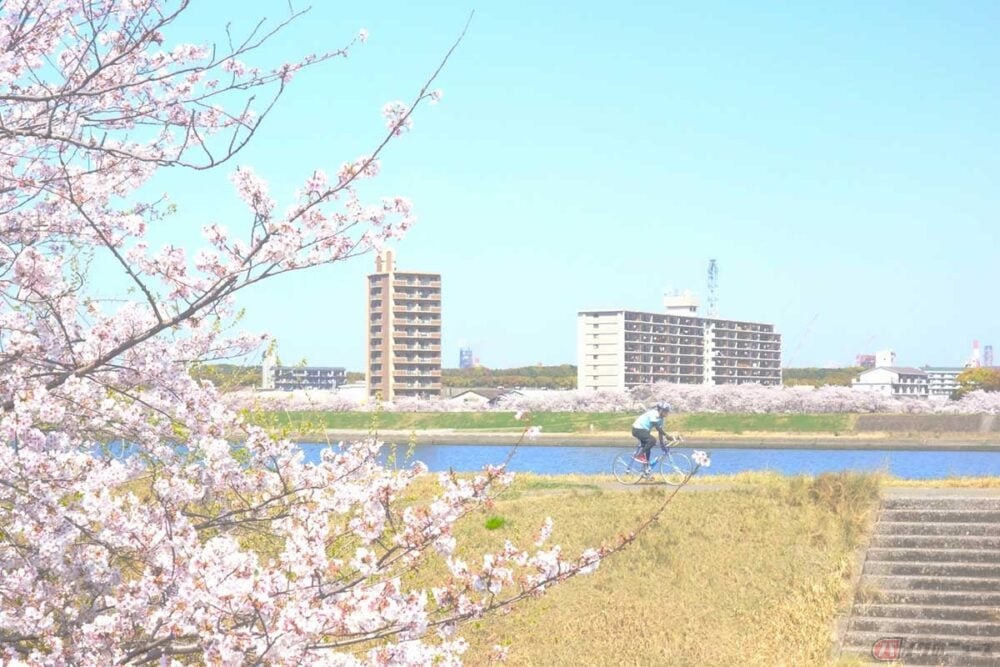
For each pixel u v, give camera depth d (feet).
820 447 281.74
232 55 22.53
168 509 22.04
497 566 22.95
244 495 24.77
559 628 50.75
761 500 67.31
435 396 513.86
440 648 22.85
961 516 62.03
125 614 19.85
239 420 24.62
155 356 23.26
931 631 50.88
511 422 360.48
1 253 24.25
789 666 45.93
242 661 18.85
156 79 24.61
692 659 46.83
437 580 53.06
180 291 22.84
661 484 77.56
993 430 304.30
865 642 49.96
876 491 66.44
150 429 23.35
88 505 19.86
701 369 647.15
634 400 398.01
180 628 19.20
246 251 23.03
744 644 48.91
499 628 50.26
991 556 57.00
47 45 24.26
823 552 58.85
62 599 20.92
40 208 24.36
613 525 64.23
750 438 293.23
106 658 19.88
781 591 54.75
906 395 393.09
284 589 19.49
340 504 22.66
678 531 62.85
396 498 23.07
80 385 22.48
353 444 24.98
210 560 19.02
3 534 21.22
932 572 56.29
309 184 23.29
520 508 68.44
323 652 20.02
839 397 371.76
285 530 23.24
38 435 19.86
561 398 402.72
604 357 578.25
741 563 58.23
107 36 24.54
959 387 494.18
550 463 206.28
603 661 46.50
